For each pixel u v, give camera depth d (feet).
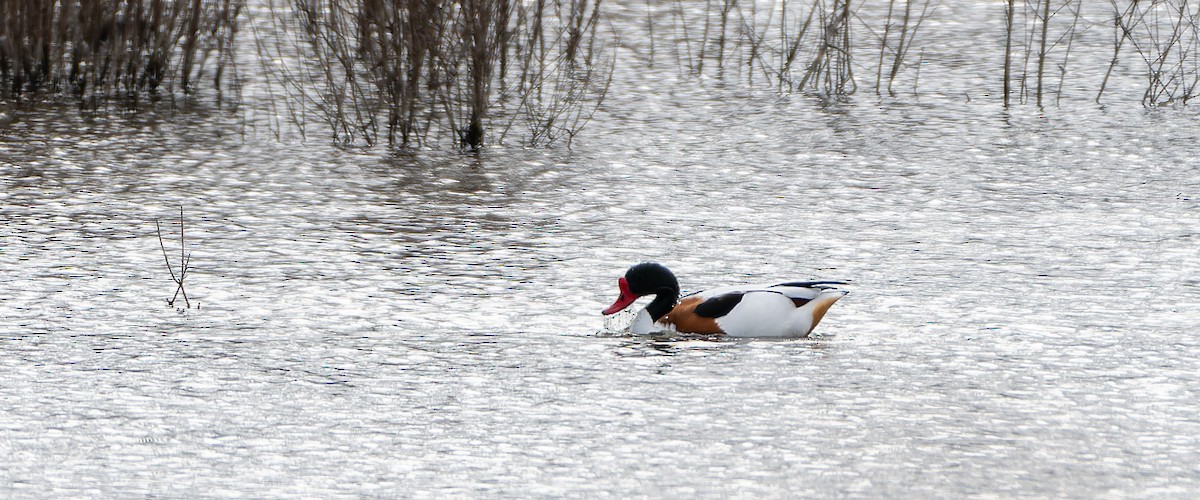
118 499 28.22
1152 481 29.45
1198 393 35.12
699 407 33.88
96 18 78.43
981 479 29.55
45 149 65.16
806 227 53.06
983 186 59.88
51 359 37.06
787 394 34.81
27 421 32.55
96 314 41.22
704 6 103.09
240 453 30.81
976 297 43.96
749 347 38.63
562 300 43.50
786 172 62.54
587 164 64.03
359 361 37.27
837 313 42.19
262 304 42.57
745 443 31.58
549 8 97.25
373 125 68.90
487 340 39.24
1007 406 34.12
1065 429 32.58
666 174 62.03
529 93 74.59
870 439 31.86
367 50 75.00
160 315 41.27
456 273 46.34
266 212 54.49
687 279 46.03
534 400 34.32
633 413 33.47
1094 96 78.59
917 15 99.91
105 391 34.68
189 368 36.52
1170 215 55.01
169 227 51.93
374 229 52.16
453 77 70.13
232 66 84.43
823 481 29.45
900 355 37.99
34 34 79.46
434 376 36.11
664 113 74.79
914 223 53.67
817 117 74.02
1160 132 70.18
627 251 49.47
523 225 53.06
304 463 30.27
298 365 36.91
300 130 70.03
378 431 32.19
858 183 60.39
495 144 68.13
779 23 97.45
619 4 102.89
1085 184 60.23
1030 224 53.57
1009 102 77.20
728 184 60.23
